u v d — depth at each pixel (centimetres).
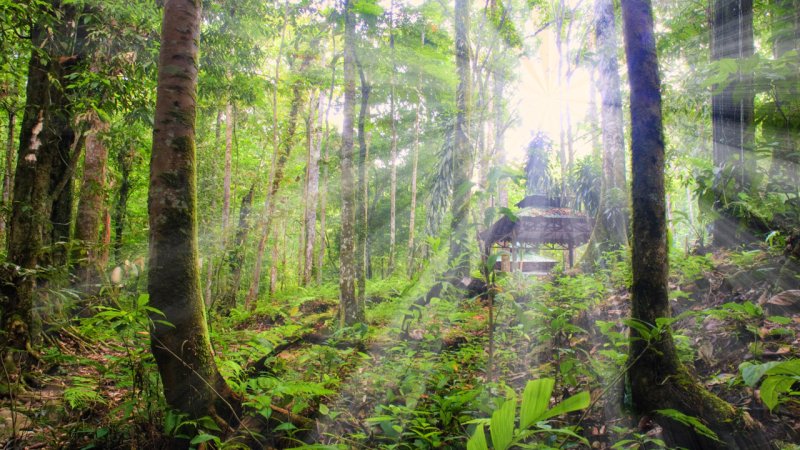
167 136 329
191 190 336
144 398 353
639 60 322
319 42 1275
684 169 877
